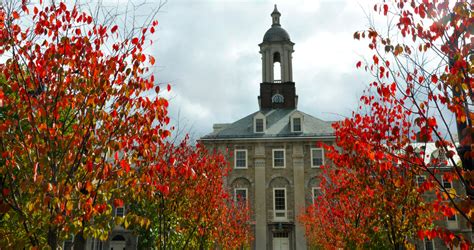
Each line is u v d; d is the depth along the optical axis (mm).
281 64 47531
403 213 10898
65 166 6812
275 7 50656
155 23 7824
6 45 6914
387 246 12773
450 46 6234
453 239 5984
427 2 6281
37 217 6562
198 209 14531
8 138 6605
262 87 46062
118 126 7305
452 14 6098
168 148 12828
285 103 45344
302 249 34812
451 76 5859
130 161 7520
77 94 7168
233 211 29250
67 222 6438
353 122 10625
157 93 7723
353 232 14219
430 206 7930
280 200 36844
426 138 6527
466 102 5820
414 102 6723
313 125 40219
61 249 7047
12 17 7109
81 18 7547
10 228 7520
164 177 10328
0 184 6715
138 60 7520
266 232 35906
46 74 7117
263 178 37219
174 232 14672
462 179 5750
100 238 7012
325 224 22547
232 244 26000
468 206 5445
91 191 6801
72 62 7172
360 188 11695
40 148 6578
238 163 37938
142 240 17125
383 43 7285
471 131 5410
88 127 7086
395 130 8703
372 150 8844
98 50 7492
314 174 37062
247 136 38594
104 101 7184
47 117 6770
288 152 38031
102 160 7234
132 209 13414
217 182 16688
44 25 7293
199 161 14984
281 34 48312
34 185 6141
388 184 10688
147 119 7555
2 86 6918
